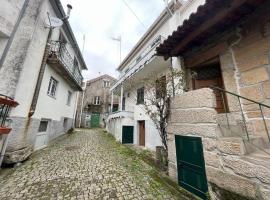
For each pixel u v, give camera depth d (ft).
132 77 29.37
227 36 11.28
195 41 12.19
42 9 20.33
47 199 9.09
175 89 13.70
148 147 25.26
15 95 15.93
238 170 7.11
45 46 21.59
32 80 18.38
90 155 19.58
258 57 9.38
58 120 30.50
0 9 15.60
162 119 13.73
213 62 12.82
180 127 11.45
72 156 18.66
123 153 21.77
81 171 13.76
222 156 8.03
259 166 6.25
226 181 7.67
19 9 17.56
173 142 12.15
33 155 18.17
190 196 9.62
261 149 7.34
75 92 47.47
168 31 24.79
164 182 11.85
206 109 9.34
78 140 31.07
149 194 10.05
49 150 21.22
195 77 14.39
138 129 30.50
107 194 9.91
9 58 15.98
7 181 11.18
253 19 9.84
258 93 9.18
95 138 35.68
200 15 9.24
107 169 14.57
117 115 34.63
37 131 20.68
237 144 7.30
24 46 17.12
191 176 10.09
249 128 9.20
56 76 28.07
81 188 10.59
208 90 9.39
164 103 13.64
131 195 9.87
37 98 19.24
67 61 28.63
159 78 15.03
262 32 9.34
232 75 10.71
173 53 13.64
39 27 19.71
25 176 12.17
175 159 11.78
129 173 13.74
